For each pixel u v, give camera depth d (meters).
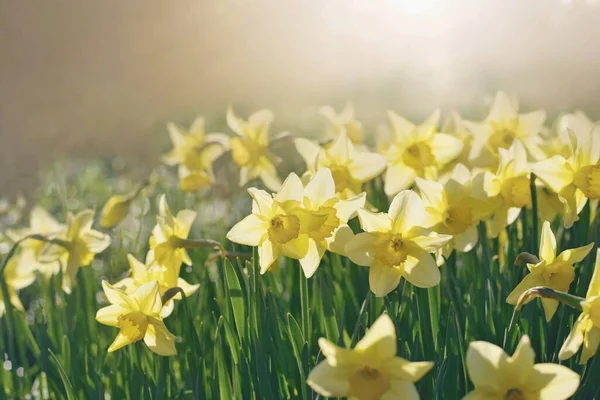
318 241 1.04
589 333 0.95
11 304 1.26
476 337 1.11
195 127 1.58
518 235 1.30
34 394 1.32
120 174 3.33
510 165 1.15
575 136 1.09
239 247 1.32
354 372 0.89
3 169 4.34
